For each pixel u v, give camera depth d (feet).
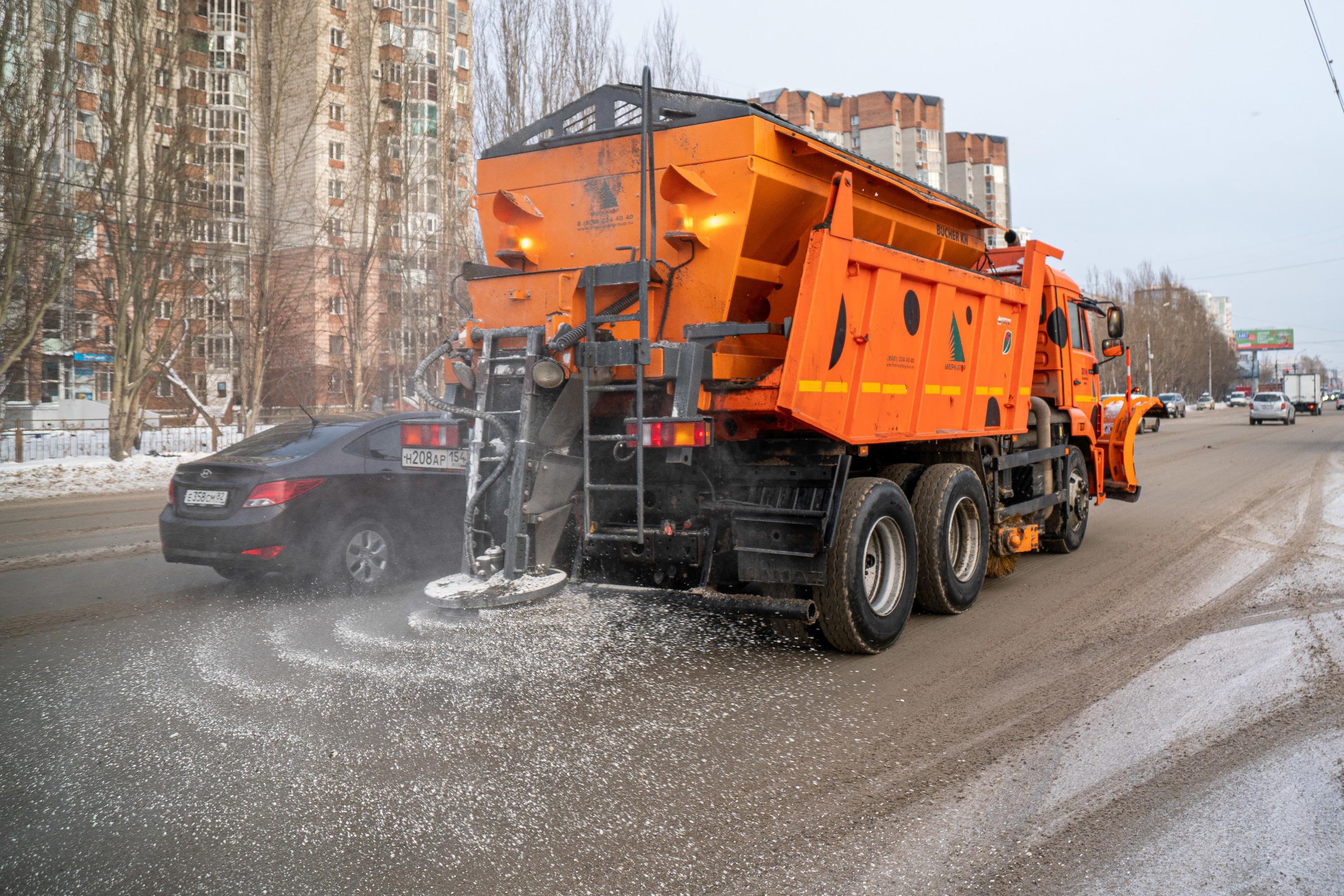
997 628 19.39
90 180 71.87
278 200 97.55
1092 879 9.11
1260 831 10.08
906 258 18.81
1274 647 17.40
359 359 100.99
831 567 16.40
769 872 9.23
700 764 11.93
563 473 17.13
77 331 80.89
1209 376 358.23
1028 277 25.25
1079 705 14.34
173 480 22.41
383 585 22.98
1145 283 353.92
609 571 17.95
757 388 15.89
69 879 9.10
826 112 305.94
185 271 78.02
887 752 12.40
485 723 13.32
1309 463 63.10
